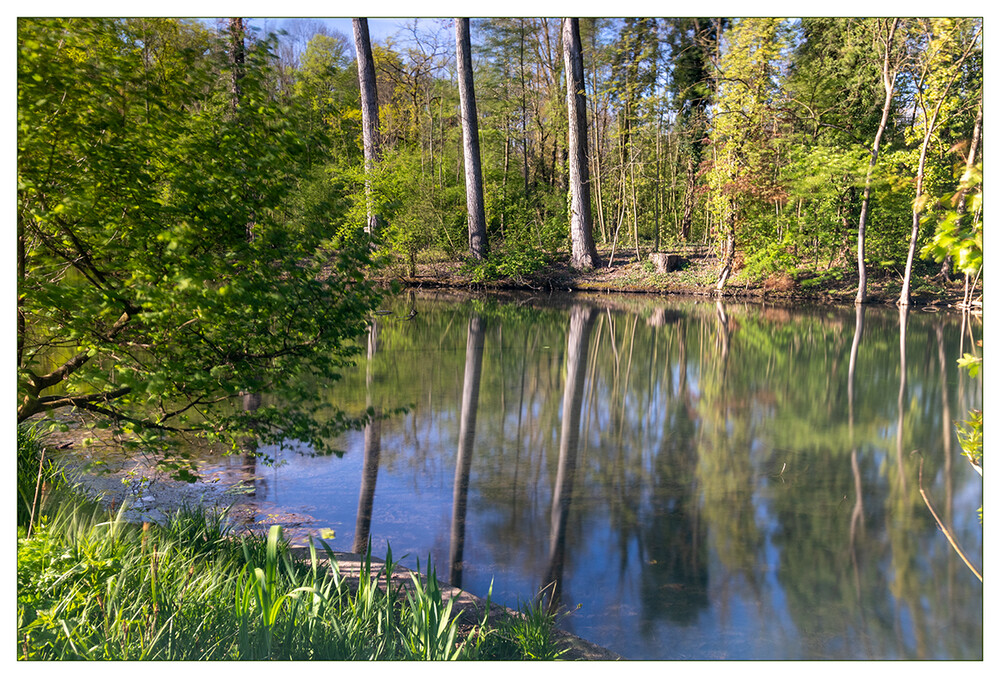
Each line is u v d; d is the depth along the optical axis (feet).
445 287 83.35
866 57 69.41
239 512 17.66
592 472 21.76
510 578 14.82
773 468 22.27
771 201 71.46
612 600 13.88
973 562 15.62
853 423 27.73
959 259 9.15
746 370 38.17
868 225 71.15
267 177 14.80
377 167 63.87
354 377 35.24
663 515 18.37
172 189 14.21
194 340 15.07
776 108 70.79
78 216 13.06
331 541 16.21
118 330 15.08
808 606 13.55
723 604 13.76
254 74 14.94
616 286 79.77
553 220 90.89
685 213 94.17
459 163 107.65
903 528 17.53
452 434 25.62
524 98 105.29
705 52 80.48
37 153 12.84
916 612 13.52
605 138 103.14
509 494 19.67
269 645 9.45
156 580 11.13
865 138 73.26
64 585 10.73
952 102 54.80
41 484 15.30
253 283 13.91
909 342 46.83
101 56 13.19
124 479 19.03
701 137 85.76
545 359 40.86
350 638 10.14
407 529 17.16
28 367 14.64
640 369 38.32
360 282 16.49
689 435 25.95
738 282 75.10
